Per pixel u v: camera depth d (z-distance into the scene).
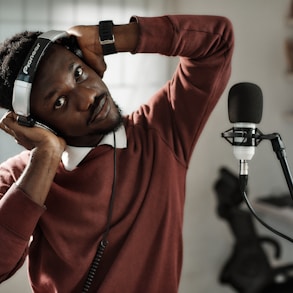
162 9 2.81
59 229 1.15
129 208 1.15
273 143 1.04
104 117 1.07
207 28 1.13
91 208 1.14
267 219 3.15
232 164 3.08
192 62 1.17
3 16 2.57
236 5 2.95
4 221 1.03
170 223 1.17
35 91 1.03
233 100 1.04
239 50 3.00
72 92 1.04
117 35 1.10
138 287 1.16
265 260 2.80
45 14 2.62
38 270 1.19
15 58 1.05
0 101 1.09
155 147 1.18
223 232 3.10
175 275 1.20
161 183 1.16
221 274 2.82
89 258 1.13
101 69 1.11
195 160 2.99
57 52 1.04
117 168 1.16
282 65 3.13
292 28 3.12
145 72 2.83
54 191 1.15
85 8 2.67
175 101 1.21
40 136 1.06
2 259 1.03
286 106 3.19
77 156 1.15
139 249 1.14
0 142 2.66
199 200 3.04
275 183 3.22
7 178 1.16
